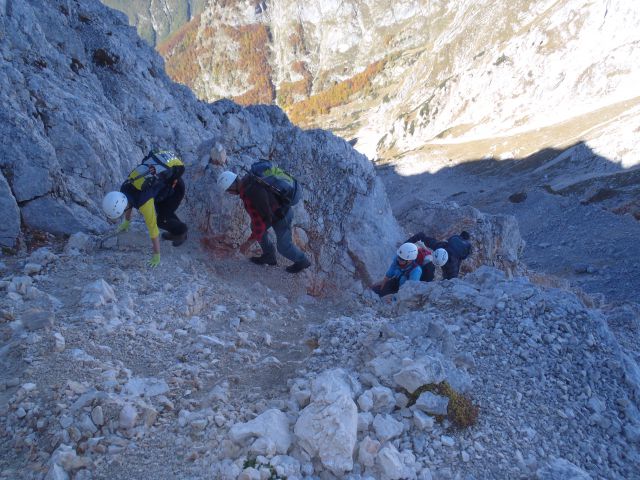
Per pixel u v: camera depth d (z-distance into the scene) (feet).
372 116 488.85
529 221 175.11
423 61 444.96
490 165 254.06
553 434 15.44
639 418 16.97
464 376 16.14
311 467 12.98
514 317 19.97
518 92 288.71
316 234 32.78
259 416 13.88
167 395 16.02
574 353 18.69
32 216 27.84
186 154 56.95
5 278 22.00
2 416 14.34
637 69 245.86
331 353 18.80
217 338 20.29
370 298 29.48
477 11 399.24
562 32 281.74
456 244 31.12
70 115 34.91
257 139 34.14
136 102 57.52
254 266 28.86
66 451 12.82
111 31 61.31
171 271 24.57
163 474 12.78
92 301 20.22
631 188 170.91
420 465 13.35
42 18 48.57
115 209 21.93
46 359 16.51
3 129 28.09
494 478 13.46
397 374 15.47
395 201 266.16
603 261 137.49
